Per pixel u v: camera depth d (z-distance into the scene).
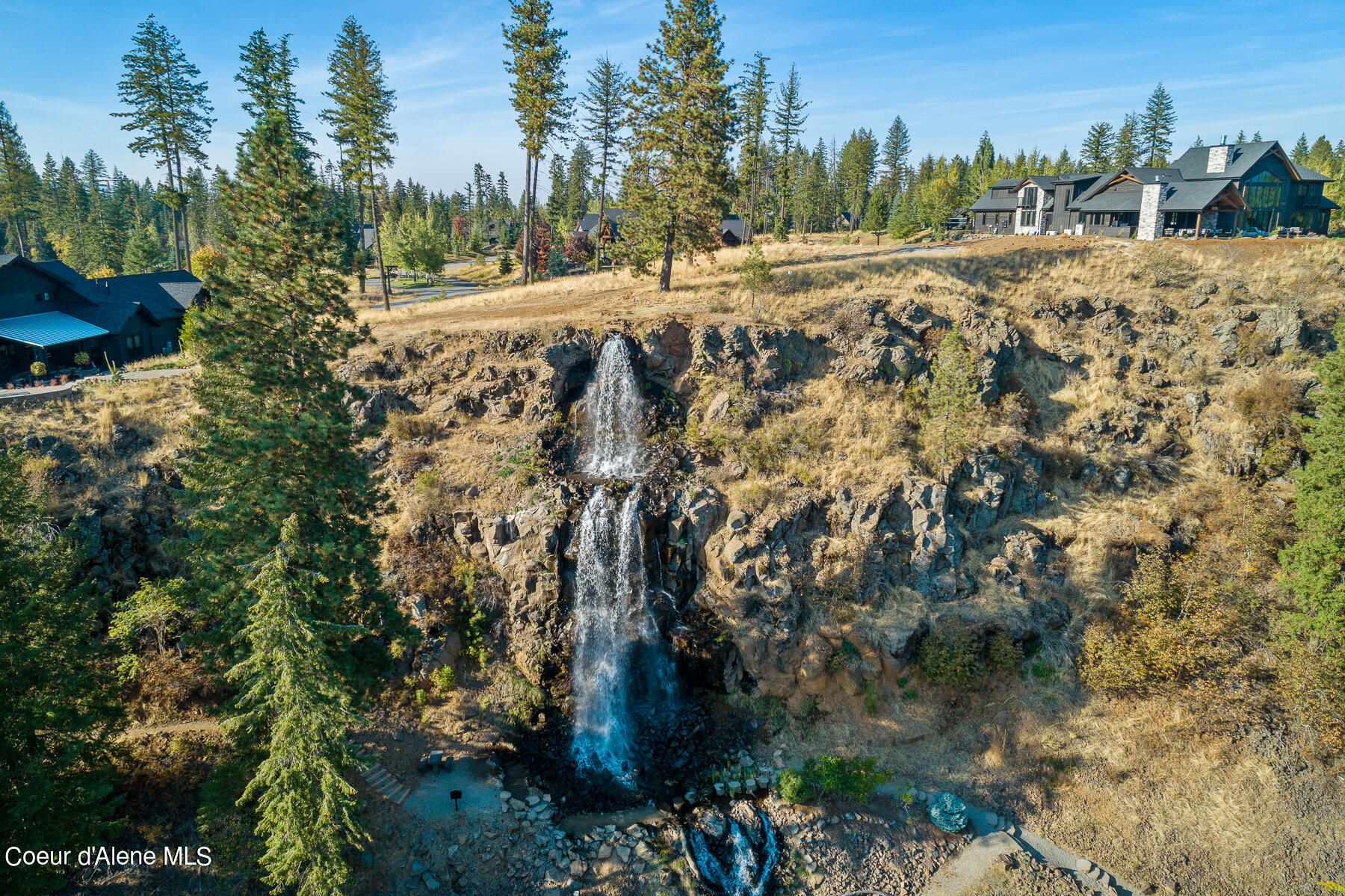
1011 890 22.81
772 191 106.38
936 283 44.47
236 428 22.30
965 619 29.64
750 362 38.41
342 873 18.22
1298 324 39.31
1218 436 36.28
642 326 39.25
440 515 32.25
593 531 31.33
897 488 32.81
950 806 24.91
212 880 20.98
